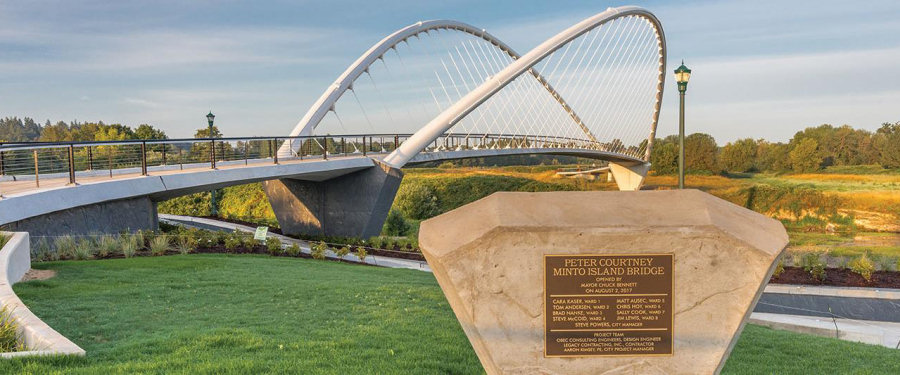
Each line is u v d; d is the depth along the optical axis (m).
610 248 4.66
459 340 8.48
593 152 69.75
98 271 13.78
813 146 89.31
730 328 4.72
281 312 10.20
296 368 6.61
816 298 17.55
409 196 64.56
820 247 43.84
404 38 52.94
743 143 98.12
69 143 19.06
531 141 58.38
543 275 4.66
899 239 55.06
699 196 4.91
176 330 8.44
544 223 4.62
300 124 43.91
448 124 38.94
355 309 10.75
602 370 4.75
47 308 9.59
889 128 89.50
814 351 9.49
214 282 13.16
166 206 56.59
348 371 6.62
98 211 20.09
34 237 17.00
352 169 35.44
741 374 7.76
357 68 48.00
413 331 9.00
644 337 4.73
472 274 4.67
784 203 76.31
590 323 4.70
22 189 18.27
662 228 4.62
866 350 9.95
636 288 4.69
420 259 27.80
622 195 4.93
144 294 11.30
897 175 80.50
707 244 4.66
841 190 75.62
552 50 45.56
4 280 9.24
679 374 4.76
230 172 26.44
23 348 6.97
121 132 92.88
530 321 4.70
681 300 4.71
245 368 6.46
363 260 24.14
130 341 7.79
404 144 38.06
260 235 22.97
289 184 38.94
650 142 89.69
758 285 4.65
